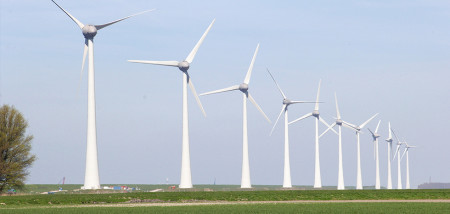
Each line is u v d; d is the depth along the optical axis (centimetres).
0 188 9188
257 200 8144
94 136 10619
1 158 9244
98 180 10625
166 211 6069
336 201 7844
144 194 8731
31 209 6356
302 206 6775
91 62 10750
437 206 6769
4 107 9425
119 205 7069
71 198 7806
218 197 8344
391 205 6919
